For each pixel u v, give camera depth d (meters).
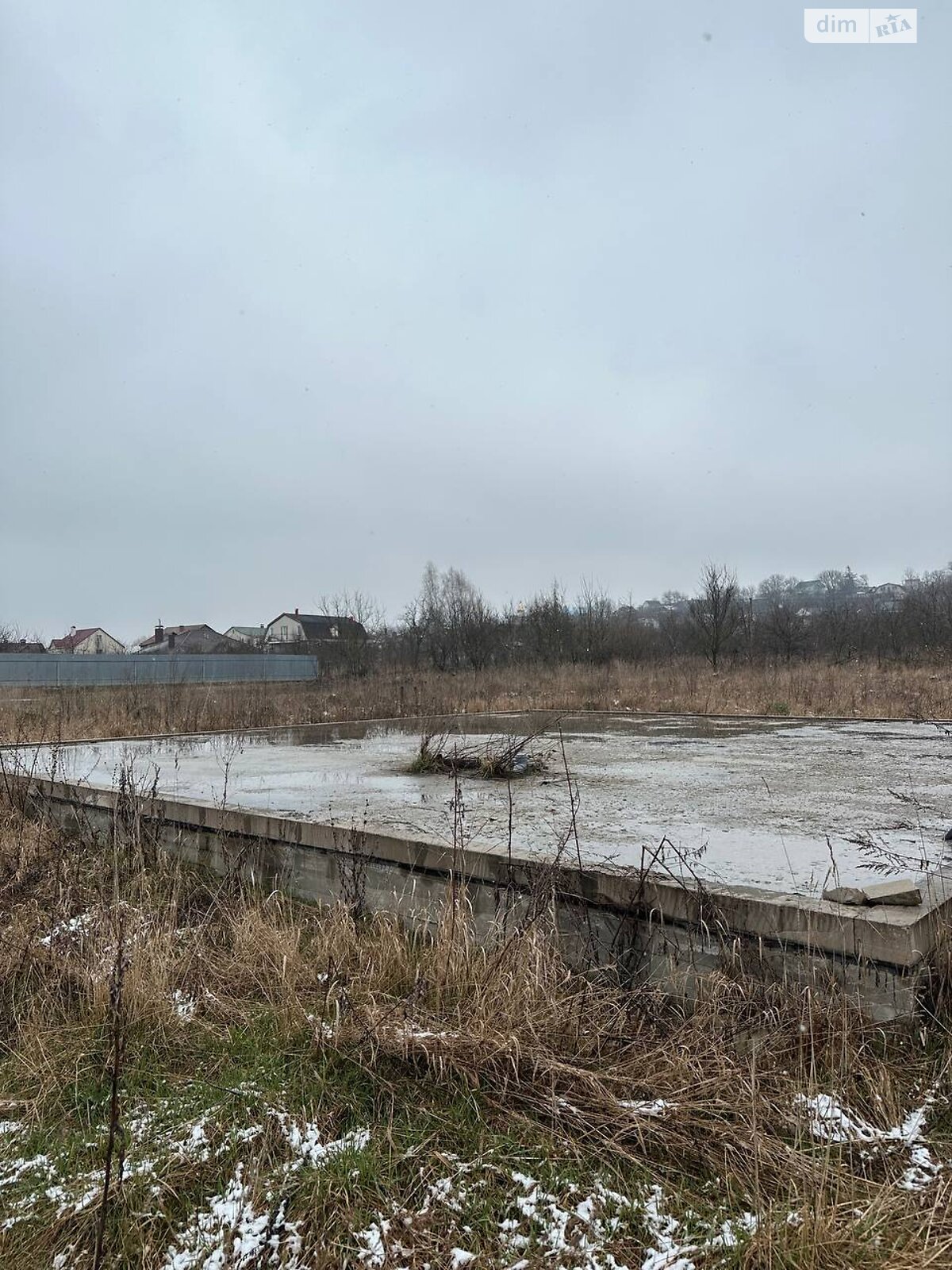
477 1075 2.74
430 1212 2.29
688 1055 2.79
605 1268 2.09
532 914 3.48
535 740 9.82
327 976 3.45
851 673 20.00
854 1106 2.57
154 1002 3.38
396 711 14.84
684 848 4.24
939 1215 2.14
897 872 3.69
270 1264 2.17
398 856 4.28
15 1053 3.16
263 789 6.34
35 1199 2.43
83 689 19.70
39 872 4.96
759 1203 2.20
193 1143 2.62
